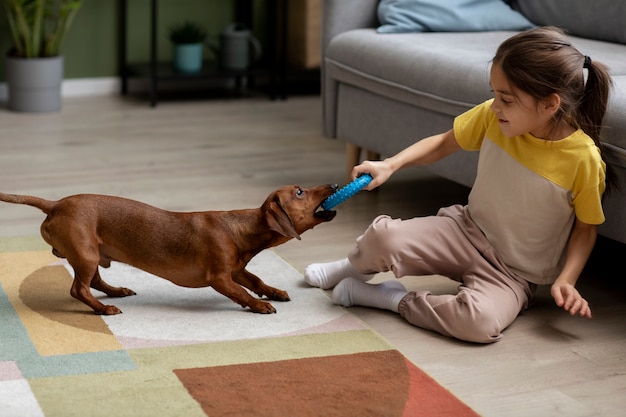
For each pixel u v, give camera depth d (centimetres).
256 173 299
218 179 290
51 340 175
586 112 183
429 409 154
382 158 322
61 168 297
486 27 292
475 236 192
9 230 238
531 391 163
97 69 414
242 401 154
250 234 188
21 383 158
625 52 252
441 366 171
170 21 423
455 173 242
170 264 186
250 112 389
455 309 181
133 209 186
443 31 289
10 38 390
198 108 393
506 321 184
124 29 407
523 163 185
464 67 235
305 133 355
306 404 154
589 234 187
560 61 173
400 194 282
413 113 255
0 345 172
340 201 192
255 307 189
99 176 290
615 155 191
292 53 430
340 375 164
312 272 205
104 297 197
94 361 167
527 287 191
